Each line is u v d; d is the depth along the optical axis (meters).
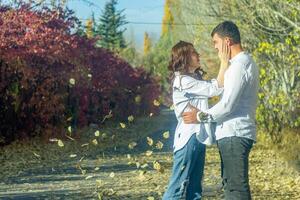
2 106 21.89
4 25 22.00
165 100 56.84
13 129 22.22
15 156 18.61
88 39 28.80
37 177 13.99
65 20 23.58
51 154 19.44
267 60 18.34
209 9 23.50
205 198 10.43
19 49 21.36
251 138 5.40
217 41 5.54
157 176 13.52
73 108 27.62
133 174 14.09
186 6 30.66
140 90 45.44
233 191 5.37
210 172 14.51
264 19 17.39
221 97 5.82
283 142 19.28
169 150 20.98
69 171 15.09
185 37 37.44
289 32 16.02
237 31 5.50
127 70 40.56
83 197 10.78
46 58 22.22
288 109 18.58
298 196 10.93
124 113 41.34
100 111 34.41
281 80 18.27
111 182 12.72
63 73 23.25
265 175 14.22
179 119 6.19
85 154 19.69
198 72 6.27
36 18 22.45
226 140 5.38
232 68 5.36
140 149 21.88
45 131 22.94
